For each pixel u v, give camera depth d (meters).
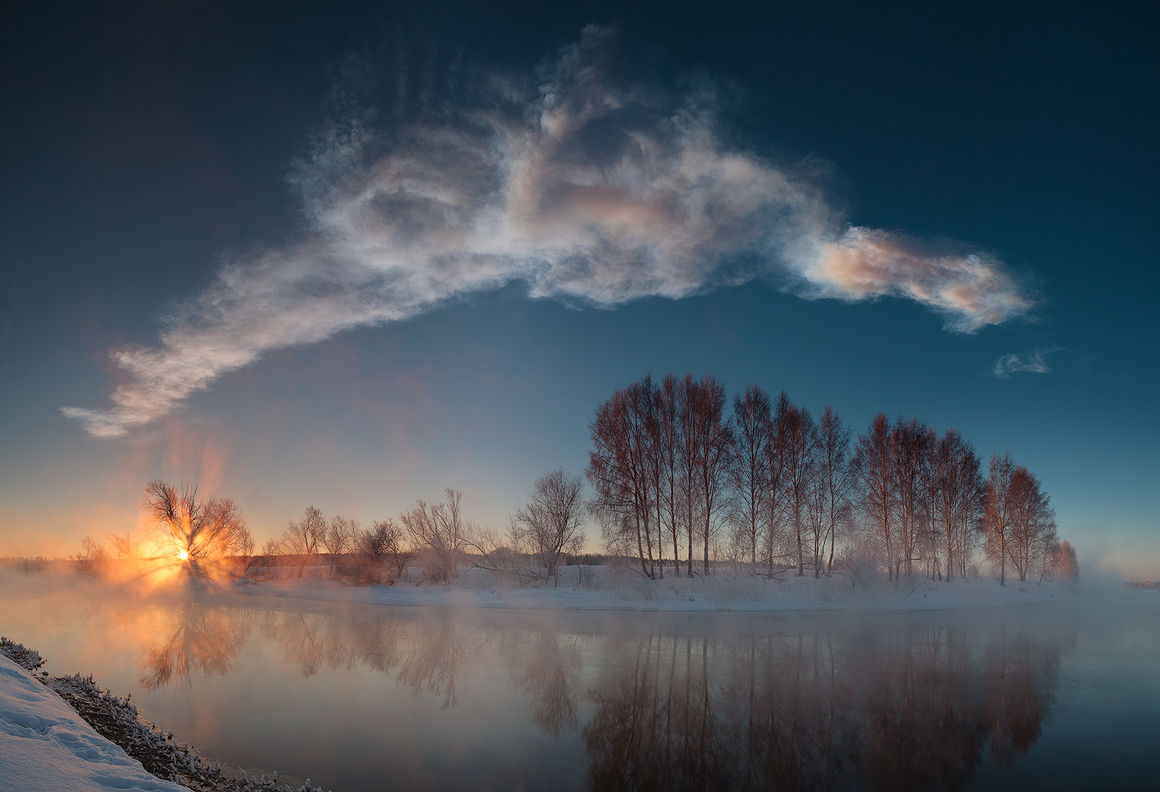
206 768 10.28
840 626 29.61
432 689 16.69
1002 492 57.97
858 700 15.98
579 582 41.72
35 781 6.16
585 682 17.61
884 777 11.02
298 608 36.56
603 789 10.23
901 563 47.41
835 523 44.06
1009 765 11.60
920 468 49.50
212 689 16.53
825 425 45.56
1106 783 10.78
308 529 56.88
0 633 25.84
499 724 13.60
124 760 7.63
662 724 13.81
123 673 18.45
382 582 45.84
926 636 27.14
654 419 42.06
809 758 11.85
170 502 55.69
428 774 10.70
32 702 8.83
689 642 24.41
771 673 18.94
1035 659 22.05
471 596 39.09
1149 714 14.98
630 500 40.69
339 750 11.81
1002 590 50.66
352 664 20.00
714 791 10.27
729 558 41.66
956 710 15.20
